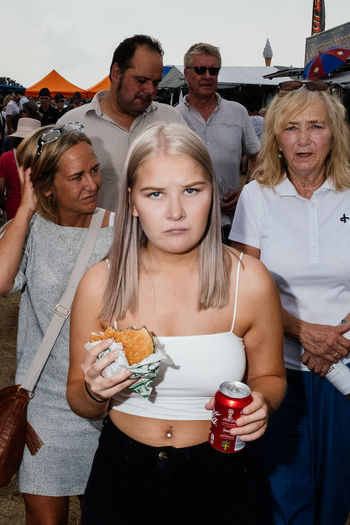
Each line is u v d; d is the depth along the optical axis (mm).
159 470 1355
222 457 1362
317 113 2025
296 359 2139
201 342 1395
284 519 2090
